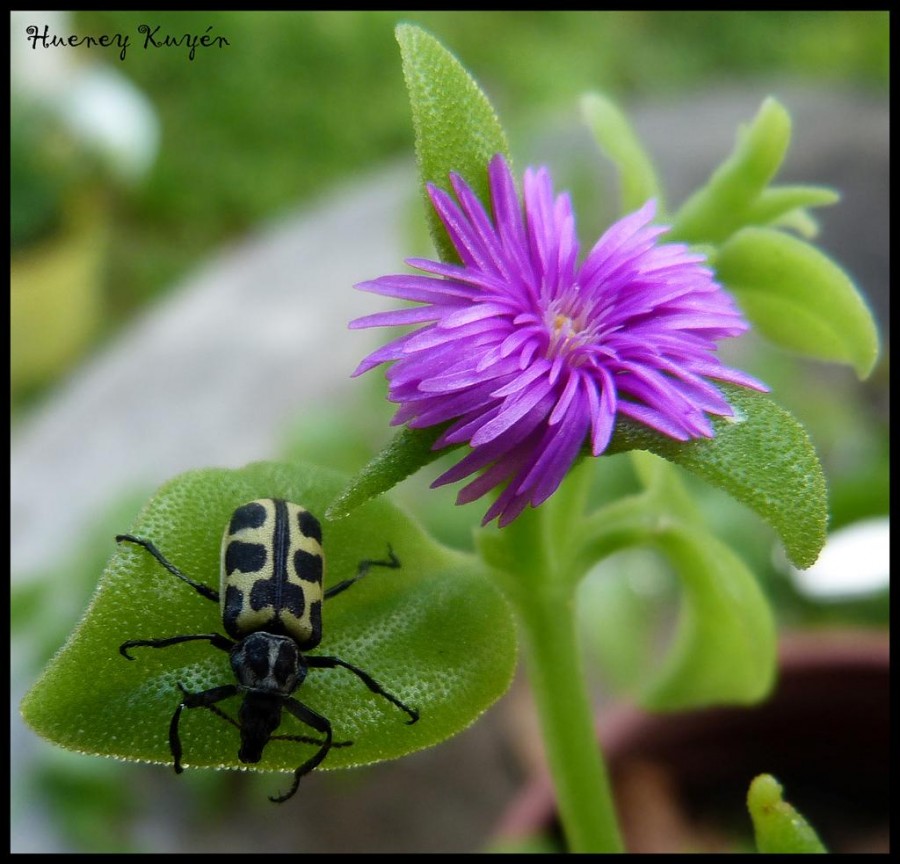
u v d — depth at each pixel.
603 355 0.05
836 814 0.09
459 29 0.22
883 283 0.15
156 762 0.05
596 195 0.13
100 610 0.05
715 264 0.06
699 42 0.24
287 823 0.11
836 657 0.09
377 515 0.06
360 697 0.05
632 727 0.09
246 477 0.05
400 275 0.05
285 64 0.21
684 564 0.06
